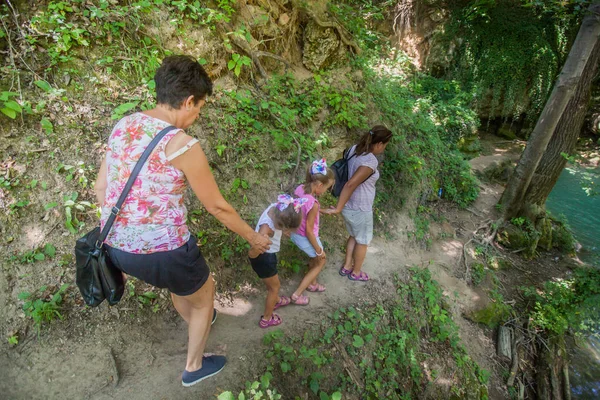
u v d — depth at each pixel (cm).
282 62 421
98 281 167
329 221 395
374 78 583
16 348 211
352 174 307
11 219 236
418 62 1027
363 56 553
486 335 448
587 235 688
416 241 485
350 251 354
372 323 311
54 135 259
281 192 352
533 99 962
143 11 306
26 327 218
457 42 969
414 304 373
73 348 219
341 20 492
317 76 432
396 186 485
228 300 287
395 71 871
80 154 264
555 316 471
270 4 400
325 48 444
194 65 157
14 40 264
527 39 912
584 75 553
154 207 155
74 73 277
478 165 809
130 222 156
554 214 742
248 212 327
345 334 292
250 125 351
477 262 518
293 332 273
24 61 262
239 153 336
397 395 294
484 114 1012
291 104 399
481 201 670
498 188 759
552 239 628
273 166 358
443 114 852
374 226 447
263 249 197
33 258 234
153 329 244
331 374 266
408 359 325
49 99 262
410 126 588
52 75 269
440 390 334
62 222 249
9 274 226
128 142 153
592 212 759
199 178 156
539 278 551
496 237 596
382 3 970
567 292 512
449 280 467
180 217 166
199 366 211
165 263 164
